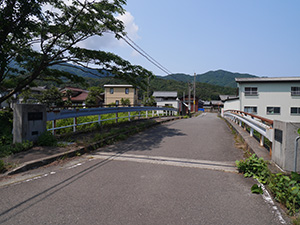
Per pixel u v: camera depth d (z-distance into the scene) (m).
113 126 9.35
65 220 2.27
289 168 3.35
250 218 2.36
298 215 2.42
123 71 8.72
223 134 8.68
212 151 5.57
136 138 7.54
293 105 22.05
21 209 2.50
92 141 5.89
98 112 8.52
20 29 6.44
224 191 3.08
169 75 20.36
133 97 35.34
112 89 35.97
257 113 22.81
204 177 3.64
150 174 3.76
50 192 2.98
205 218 2.34
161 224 2.21
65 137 6.30
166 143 6.64
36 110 5.39
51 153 4.68
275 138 3.87
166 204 2.65
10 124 7.75
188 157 4.96
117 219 2.29
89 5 6.98
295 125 3.31
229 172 3.93
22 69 8.38
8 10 5.91
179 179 3.53
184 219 2.31
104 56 7.93
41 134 5.51
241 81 23.14
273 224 2.25
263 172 3.48
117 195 2.89
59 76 8.63
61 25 7.02
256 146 5.18
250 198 2.86
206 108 67.38
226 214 2.43
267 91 22.62
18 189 3.07
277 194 2.81
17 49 7.03
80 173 3.79
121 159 4.75
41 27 6.83
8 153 4.52
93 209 2.51
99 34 7.80
